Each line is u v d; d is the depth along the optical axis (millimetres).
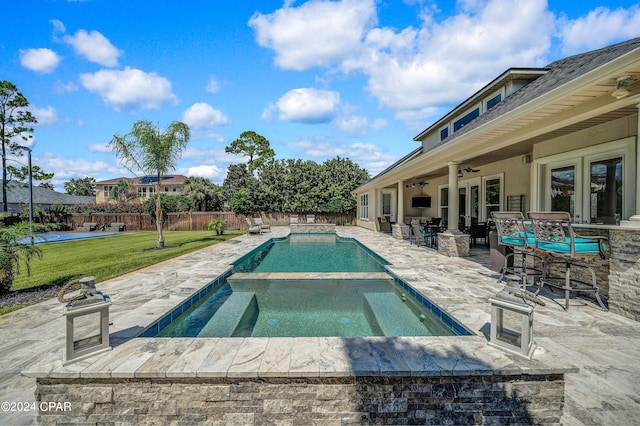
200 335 3822
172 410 2227
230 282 6223
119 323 3414
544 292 4875
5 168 22234
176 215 23031
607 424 2102
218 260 7918
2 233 5168
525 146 7438
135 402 2229
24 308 4477
